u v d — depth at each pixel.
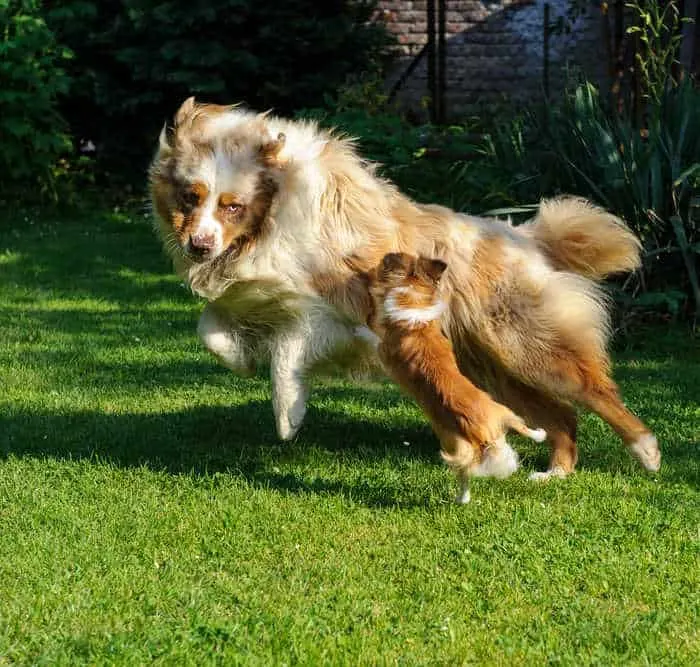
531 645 2.76
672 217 4.61
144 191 7.82
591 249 3.54
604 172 4.72
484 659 2.72
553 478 3.42
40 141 6.95
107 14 7.51
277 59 7.18
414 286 3.23
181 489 3.33
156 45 7.16
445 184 5.77
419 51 8.34
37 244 6.43
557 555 3.04
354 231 3.40
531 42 8.13
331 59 7.37
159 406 3.93
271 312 3.44
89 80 7.43
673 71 6.04
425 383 3.15
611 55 5.42
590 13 7.94
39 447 3.59
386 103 7.37
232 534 3.12
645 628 2.79
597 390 3.39
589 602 2.88
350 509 3.23
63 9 7.22
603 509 3.25
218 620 2.80
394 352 3.21
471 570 2.98
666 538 3.11
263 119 3.38
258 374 4.25
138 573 2.96
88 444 3.61
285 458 3.55
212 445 3.63
